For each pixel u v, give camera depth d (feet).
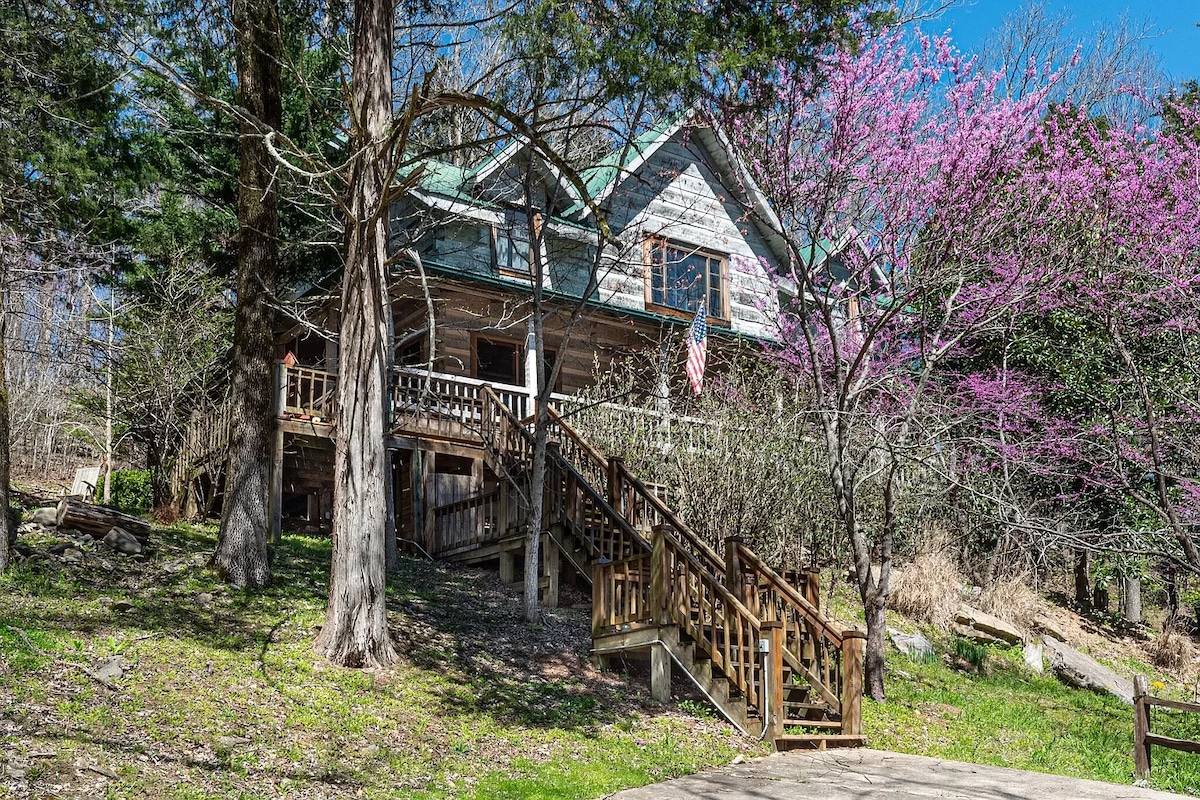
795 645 42.37
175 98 56.54
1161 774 39.19
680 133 81.76
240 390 45.03
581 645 43.93
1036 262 51.01
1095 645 66.49
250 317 45.73
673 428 61.57
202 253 73.72
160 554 45.73
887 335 54.90
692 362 63.16
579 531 47.73
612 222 78.69
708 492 56.29
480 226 73.10
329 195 40.68
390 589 47.52
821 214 48.70
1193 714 52.24
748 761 33.55
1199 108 58.90
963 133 47.47
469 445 60.39
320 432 56.95
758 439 58.80
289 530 62.59
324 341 82.94
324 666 35.35
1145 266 54.95
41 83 47.37
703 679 37.88
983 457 63.72
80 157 48.55
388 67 40.14
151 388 67.82
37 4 44.68
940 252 48.98
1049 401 68.85
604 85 40.70
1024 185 51.44
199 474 59.98
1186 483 55.21
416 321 75.10
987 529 68.80
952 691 48.88
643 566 41.75
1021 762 38.34
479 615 45.83
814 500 60.85
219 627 37.01
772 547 57.72
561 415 62.08
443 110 52.85
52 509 46.44
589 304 72.74
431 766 29.07
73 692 28.30
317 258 69.26
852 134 48.34
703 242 83.20
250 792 24.67
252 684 32.12
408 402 58.70
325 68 66.23
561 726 34.30
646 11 38.06
